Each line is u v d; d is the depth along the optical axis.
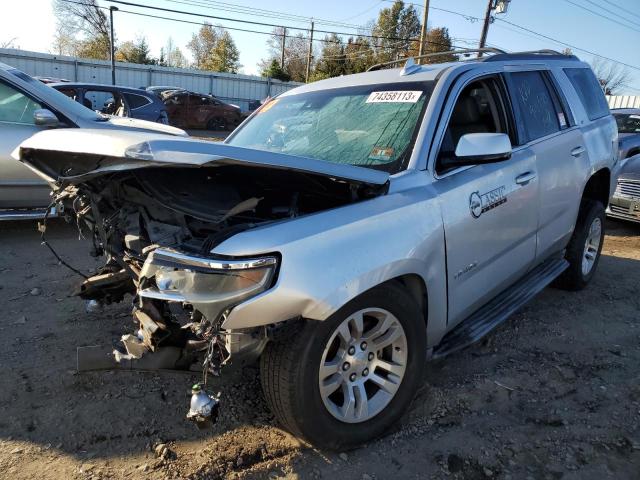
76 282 4.65
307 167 2.34
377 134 3.20
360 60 58.66
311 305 2.22
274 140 3.70
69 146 2.53
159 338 2.31
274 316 2.17
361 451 2.62
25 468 2.42
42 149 2.72
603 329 4.10
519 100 3.81
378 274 2.44
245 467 2.48
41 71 34.03
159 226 2.57
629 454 2.64
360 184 2.54
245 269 2.12
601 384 3.28
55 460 2.48
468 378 3.29
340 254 2.33
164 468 2.45
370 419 2.62
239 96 39.81
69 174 2.88
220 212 2.41
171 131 6.13
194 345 2.30
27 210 5.80
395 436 2.74
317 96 3.86
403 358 2.70
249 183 2.71
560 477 2.47
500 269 3.45
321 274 2.25
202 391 2.26
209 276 2.14
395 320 2.62
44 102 5.83
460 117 3.33
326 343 2.36
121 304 4.18
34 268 4.99
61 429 2.70
